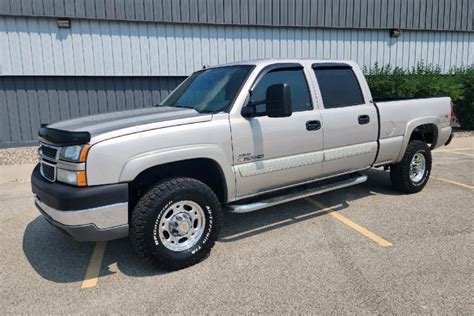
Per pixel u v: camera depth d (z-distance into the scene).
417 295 3.17
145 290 3.35
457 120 13.80
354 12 13.56
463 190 6.29
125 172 3.32
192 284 3.43
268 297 3.19
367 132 5.13
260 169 4.15
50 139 3.51
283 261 3.84
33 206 5.87
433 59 15.30
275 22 12.57
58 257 4.07
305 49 13.27
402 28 14.38
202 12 11.78
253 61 4.50
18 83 10.91
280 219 5.07
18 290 3.41
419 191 6.19
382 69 13.62
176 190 3.56
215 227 3.87
